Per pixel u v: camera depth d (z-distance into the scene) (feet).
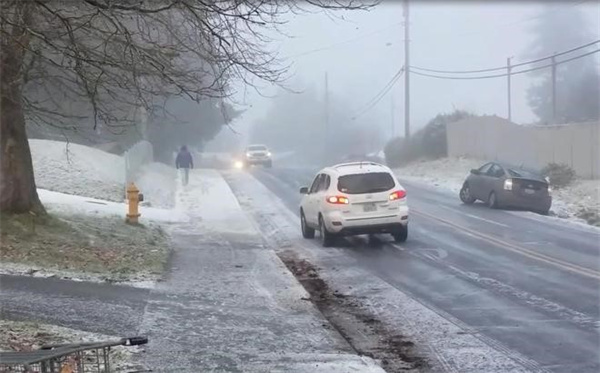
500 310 33.96
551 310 33.68
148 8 30.07
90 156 87.45
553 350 27.55
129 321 30.89
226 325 30.96
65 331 28.63
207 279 40.81
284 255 51.47
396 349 28.25
